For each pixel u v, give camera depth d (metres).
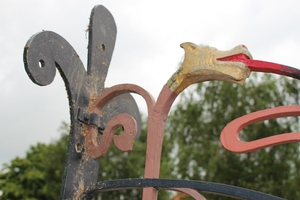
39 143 20.97
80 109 2.36
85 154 2.34
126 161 14.98
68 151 2.28
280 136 1.93
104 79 2.58
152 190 2.04
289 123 10.52
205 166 10.90
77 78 2.38
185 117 11.44
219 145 10.79
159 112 2.20
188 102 11.62
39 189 19.58
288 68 2.03
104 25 2.67
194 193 1.94
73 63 2.36
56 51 2.26
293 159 10.44
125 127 2.26
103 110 2.49
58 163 16.33
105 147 2.31
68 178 2.22
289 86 10.81
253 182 10.52
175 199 11.51
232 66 2.08
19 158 20.28
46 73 2.17
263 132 10.52
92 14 2.60
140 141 15.59
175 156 11.62
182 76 2.19
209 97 11.34
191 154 10.99
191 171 11.01
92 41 2.55
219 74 2.11
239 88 11.13
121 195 14.98
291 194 10.09
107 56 2.64
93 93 2.47
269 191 10.14
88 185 2.30
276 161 10.47
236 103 11.02
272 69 2.06
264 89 10.92
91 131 2.38
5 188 19.44
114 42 2.73
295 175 10.41
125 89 2.33
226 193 1.87
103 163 14.77
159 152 2.17
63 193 2.19
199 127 11.22
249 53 2.12
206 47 2.18
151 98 2.25
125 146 2.23
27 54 2.10
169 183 1.98
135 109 2.76
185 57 2.20
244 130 10.71
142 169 14.99
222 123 10.95
